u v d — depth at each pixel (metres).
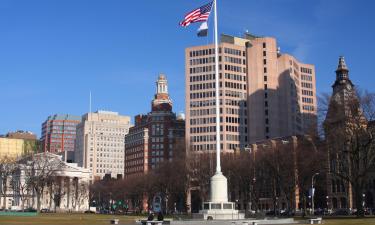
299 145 125.38
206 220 74.62
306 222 75.50
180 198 191.00
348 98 97.19
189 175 166.38
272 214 140.38
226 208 81.88
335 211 147.00
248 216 91.12
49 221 82.12
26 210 185.12
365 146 95.50
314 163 116.75
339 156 103.31
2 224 69.44
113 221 73.81
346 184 144.75
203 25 77.56
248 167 149.25
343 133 95.31
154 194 198.38
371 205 156.12
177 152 186.25
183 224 68.75
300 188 136.38
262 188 152.38
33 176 180.88
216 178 82.44
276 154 130.00
